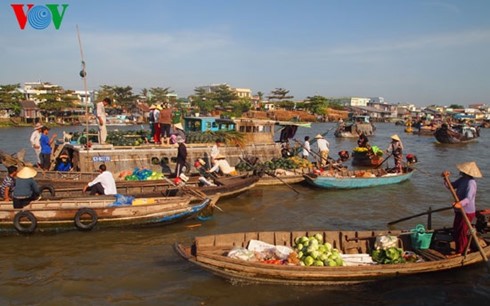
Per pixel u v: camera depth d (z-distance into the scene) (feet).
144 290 26.86
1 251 33.17
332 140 166.91
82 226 36.94
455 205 28.53
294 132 82.84
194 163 60.29
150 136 65.05
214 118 75.87
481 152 122.11
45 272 29.43
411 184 65.77
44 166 51.57
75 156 54.95
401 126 297.74
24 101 237.86
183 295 26.18
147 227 39.29
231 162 65.62
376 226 42.93
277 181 61.16
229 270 25.96
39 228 36.22
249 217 45.16
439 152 121.80
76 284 27.66
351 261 28.66
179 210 39.75
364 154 86.38
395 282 27.32
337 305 25.17
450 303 25.73
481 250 28.17
